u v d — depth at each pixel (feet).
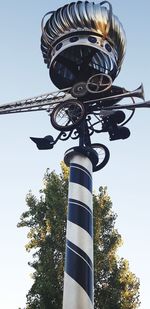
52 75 70.33
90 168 61.41
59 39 68.90
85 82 65.87
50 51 70.69
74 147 61.87
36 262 101.40
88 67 68.90
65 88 70.38
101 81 65.05
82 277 52.42
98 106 67.05
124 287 103.81
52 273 95.09
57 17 69.15
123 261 106.32
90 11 67.92
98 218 108.68
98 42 67.97
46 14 71.67
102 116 67.05
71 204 57.98
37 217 109.09
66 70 72.23
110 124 67.31
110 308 95.55
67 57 69.77
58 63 70.28
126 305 102.83
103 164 65.92
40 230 107.14
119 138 68.54
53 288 92.48
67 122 64.39
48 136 66.18
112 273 101.86
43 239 105.70
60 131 64.75
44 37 70.74
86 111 65.16
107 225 110.42
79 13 67.67
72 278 52.37
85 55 68.80
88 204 58.03
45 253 99.91
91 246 55.31
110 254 106.11
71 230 55.88
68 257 54.19
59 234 102.58
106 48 68.54
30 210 110.42
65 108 65.26
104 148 66.85
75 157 61.72
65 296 51.80
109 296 97.09
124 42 71.00
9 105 69.87
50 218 105.60
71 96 66.49
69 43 67.72
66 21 68.13
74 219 56.54
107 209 111.24
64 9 68.90
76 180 59.52
